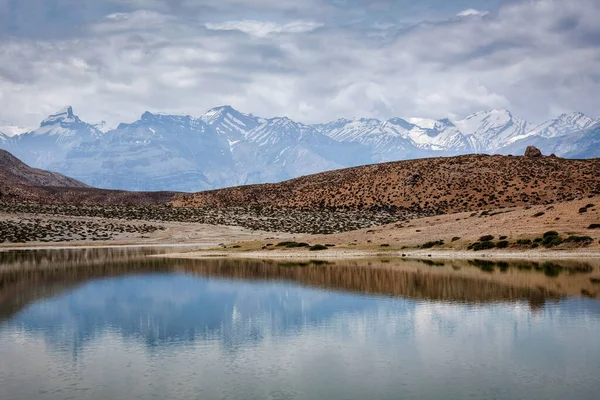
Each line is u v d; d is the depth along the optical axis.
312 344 35.69
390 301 47.22
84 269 70.31
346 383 29.19
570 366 30.78
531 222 81.06
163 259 82.50
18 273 66.88
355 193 152.12
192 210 141.50
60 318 43.41
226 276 63.19
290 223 126.94
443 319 40.75
